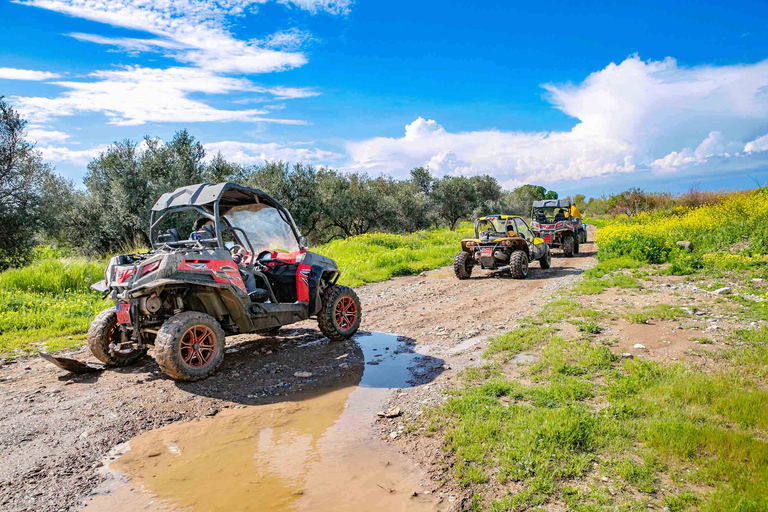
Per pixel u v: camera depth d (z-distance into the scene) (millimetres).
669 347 4848
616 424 3148
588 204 51250
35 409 3850
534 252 11797
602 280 9227
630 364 4199
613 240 13461
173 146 19016
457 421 3416
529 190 72625
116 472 2883
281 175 23875
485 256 11055
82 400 4047
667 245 11812
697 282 8438
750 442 2740
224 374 4672
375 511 2432
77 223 16188
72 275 9055
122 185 16438
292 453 3100
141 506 2512
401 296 9359
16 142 13562
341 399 4035
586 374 4211
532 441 2965
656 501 2383
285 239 5930
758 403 3246
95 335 4719
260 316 5070
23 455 3086
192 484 2732
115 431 3447
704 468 2596
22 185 13531
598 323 5984
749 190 20750
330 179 27031
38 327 6746
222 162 21219
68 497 2604
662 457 2756
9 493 2635
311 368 4875
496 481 2645
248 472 2867
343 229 28453
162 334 4207
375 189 30281
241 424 3570
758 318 5652
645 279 9125
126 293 4258
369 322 7113
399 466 2891
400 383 4375
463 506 2447
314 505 2500
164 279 4176
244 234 5516
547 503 2424
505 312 7242
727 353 4434
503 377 4293
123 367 4992
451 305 8164
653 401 3451
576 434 3006
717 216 15719
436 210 37250
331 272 6188
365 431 3400
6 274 8797
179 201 4977
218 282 4566
